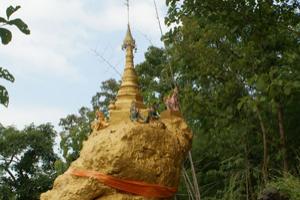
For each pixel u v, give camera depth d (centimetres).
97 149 589
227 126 1355
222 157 1562
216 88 1327
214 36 1229
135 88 659
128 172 579
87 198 577
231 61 1264
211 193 1608
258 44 1051
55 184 608
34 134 3509
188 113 1371
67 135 1856
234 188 1424
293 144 1341
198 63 1291
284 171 1085
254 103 869
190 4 1045
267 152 1255
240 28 1042
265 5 987
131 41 682
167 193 596
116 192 578
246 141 1370
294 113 1338
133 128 595
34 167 3522
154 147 598
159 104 1245
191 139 653
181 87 1455
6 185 3347
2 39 328
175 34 1216
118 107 641
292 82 839
